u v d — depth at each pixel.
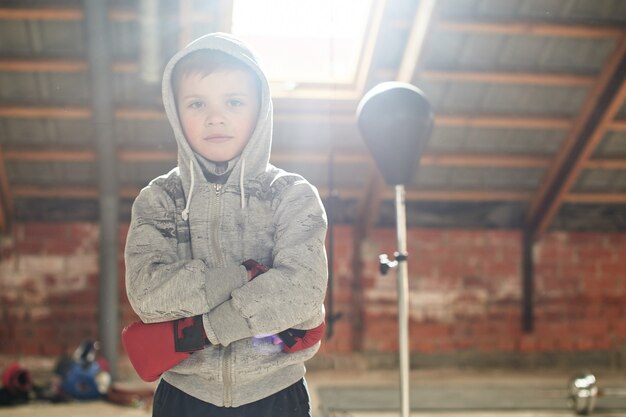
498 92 6.77
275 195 1.57
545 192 7.69
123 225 7.46
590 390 6.05
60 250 7.49
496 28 6.14
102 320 6.93
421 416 5.95
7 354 7.41
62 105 6.44
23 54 6.06
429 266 8.05
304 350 1.53
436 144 7.18
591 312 8.29
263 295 1.43
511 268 8.15
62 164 7.09
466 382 7.34
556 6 6.17
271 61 6.54
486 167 7.55
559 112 6.98
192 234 1.54
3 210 7.29
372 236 7.93
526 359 8.14
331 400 6.39
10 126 6.67
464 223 8.09
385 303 7.94
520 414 6.04
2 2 5.70
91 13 5.69
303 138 6.90
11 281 7.45
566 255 8.27
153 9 5.56
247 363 1.50
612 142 7.31
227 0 5.66
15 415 5.79
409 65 6.20
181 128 1.56
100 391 6.45
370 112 3.75
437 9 5.77
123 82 6.35
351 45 6.57
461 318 8.09
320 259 1.49
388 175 3.74
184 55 1.54
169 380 1.55
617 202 8.26
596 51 6.52
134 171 7.11
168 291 1.43
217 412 1.50
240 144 1.55
